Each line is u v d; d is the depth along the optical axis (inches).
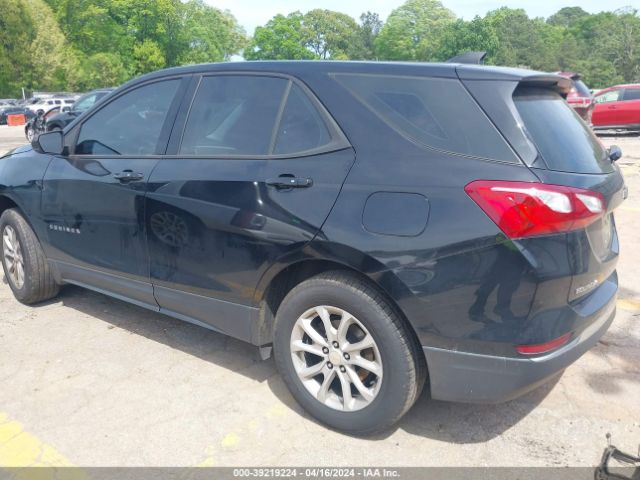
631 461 96.8
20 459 104.1
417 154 99.6
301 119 113.7
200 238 121.3
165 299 134.0
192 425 114.0
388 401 102.1
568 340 96.7
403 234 96.0
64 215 152.0
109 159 143.2
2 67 2247.8
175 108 135.1
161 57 2719.0
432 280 94.1
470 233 91.7
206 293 124.7
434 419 115.7
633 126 682.8
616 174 109.2
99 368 136.3
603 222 103.7
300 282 116.7
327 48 4298.7
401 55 3821.4
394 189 98.5
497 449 106.6
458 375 97.3
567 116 110.9
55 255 160.6
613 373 133.0
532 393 124.9
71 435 110.9
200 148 127.0
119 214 137.5
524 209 88.9
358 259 99.2
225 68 130.3
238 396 124.5
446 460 103.6
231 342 150.4
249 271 114.6
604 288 109.7
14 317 165.8
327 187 104.7
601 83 3649.1
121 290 145.1
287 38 3631.9
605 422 114.4
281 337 114.0
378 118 105.5
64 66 2394.2
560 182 91.6
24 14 2267.5
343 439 109.5
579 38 4665.4
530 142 94.8
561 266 90.9
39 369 135.6
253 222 112.0
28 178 161.6
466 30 3553.2
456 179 94.6
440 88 102.6
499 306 91.7
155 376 132.7
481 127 96.8
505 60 3860.7
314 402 112.0
